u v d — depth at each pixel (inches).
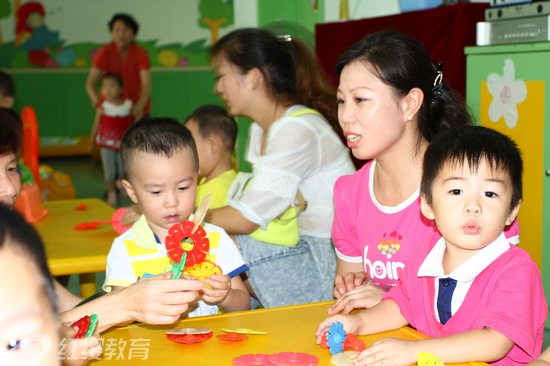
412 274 51.1
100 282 133.1
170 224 60.4
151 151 59.7
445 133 49.5
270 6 177.5
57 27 299.4
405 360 43.0
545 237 98.1
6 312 25.6
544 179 97.3
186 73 314.0
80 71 303.7
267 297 79.2
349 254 64.9
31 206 90.0
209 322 51.0
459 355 43.6
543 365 42.9
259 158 82.4
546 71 95.0
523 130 99.1
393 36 58.5
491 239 46.6
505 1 100.7
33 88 299.6
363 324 48.9
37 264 26.5
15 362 25.9
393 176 59.1
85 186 244.5
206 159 93.5
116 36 222.5
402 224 58.9
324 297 80.6
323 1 162.1
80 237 80.4
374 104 56.7
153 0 308.0
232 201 79.7
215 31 313.7
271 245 79.9
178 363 43.1
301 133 80.7
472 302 47.3
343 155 84.3
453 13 109.3
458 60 109.1
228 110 90.4
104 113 219.9
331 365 42.8
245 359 42.8
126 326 50.3
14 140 60.3
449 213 46.6
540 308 46.8
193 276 54.2
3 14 293.3
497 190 46.0
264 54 82.8
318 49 143.6
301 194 82.5
